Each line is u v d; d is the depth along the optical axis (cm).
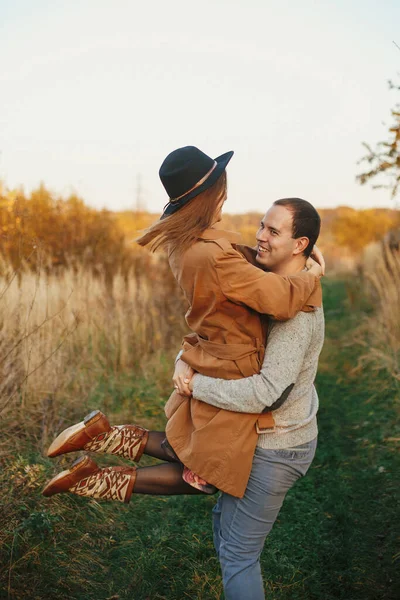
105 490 219
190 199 209
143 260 770
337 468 412
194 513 337
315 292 213
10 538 267
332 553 304
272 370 201
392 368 585
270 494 210
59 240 699
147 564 279
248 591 207
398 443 434
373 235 1909
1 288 456
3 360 385
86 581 267
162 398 509
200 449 206
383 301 700
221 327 207
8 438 368
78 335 539
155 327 632
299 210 213
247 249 224
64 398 445
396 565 293
